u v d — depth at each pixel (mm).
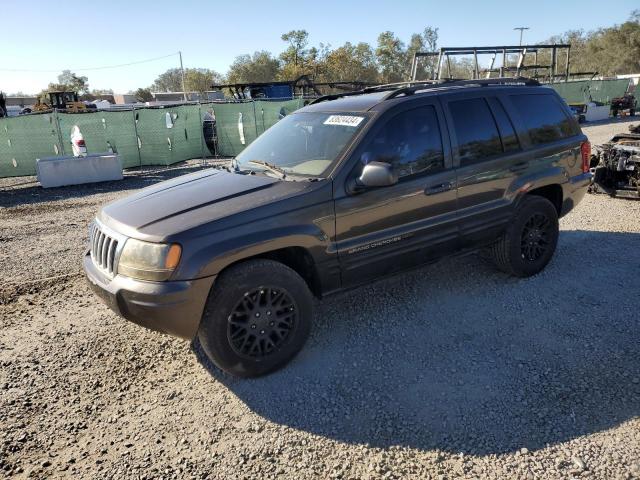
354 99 4332
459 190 4125
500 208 4430
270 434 2871
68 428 2992
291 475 2559
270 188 3504
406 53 77312
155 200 3588
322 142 3881
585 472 2477
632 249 5590
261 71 82562
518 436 2748
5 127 13711
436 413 2975
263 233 3201
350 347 3768
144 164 16391
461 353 3613
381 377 3369
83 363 3715
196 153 18094
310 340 3893
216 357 3217
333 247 3508
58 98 32719
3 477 2604
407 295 4629
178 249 3000
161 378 3500
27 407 3195
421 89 4215
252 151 4438
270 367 3400
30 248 6785
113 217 3455
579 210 7438
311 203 3389
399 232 3814
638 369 3299
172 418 3055
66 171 12492
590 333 3795
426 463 2598
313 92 31156
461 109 4246
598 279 4789
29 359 3783
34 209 9789
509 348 3646
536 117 4789
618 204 7691
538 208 4703
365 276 3768
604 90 31391
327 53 73875
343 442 2783
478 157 4262
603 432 2742
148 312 3029
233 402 3182
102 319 4441
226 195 3449
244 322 3254
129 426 2996
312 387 3295
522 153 4551
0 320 4477
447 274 5070
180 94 59750
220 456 2715
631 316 4020
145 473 2605
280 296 3352
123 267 3135
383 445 2742
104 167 13000
